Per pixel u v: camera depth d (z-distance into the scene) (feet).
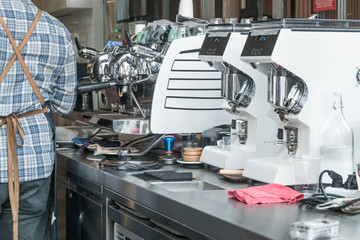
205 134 8.46
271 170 6.22
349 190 5.58
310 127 6.24
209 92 8.91
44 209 7.54
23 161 7.14
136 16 16.70
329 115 6.29
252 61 6.26
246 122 7.48
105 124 9.02
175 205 5.84
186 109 8.80
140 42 10.75
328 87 6.27
